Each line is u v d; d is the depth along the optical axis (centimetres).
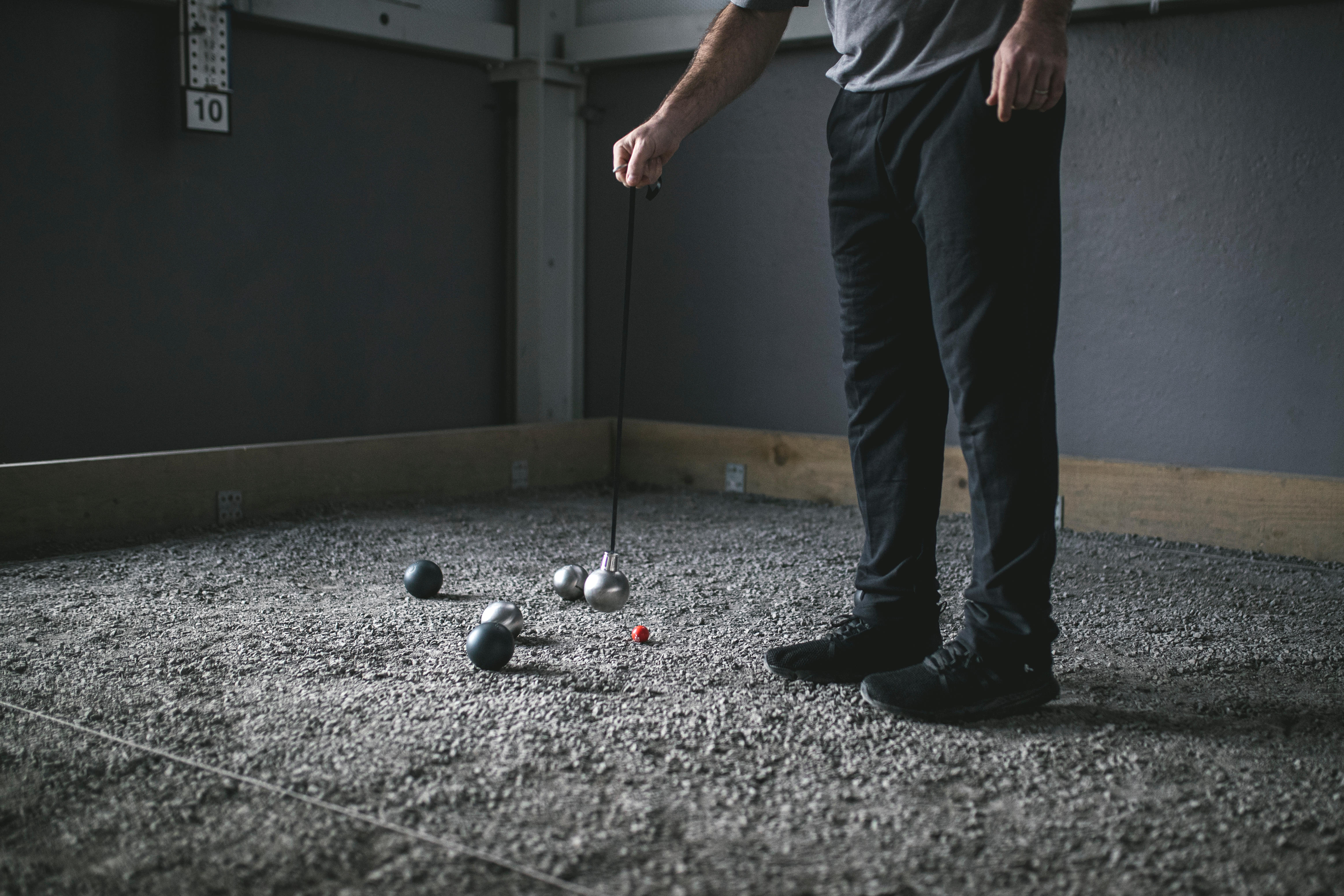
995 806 157
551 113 515
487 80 515
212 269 425
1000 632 189
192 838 145
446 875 135
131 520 357
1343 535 352
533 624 257
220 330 430
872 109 191
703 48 214
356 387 477
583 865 138
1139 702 206
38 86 374
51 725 185
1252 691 214
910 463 206
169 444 418
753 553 352
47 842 144
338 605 274
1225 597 301
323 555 335
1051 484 189
